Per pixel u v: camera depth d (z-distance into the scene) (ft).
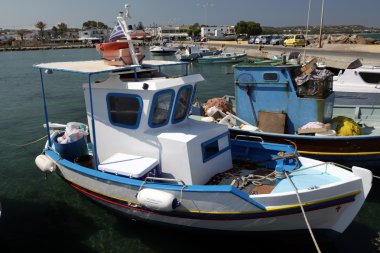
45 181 32.45
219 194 18.54
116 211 23.34
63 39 479.41
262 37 222.07
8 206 28.04
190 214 19.93
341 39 175.94
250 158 25.54
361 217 25.21
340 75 49.44
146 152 21.79
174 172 20.97
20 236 23.93
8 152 40.98
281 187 20.30
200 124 23.40
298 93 31.91
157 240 22.80
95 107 23.12
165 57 198.90
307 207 18.47
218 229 20.31
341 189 18.72
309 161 22.27
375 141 27.71
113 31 23.85
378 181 30.45
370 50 129.39
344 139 28.02
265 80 33.01
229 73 117.50
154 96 20.57
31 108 66.59
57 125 35.27
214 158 22.29
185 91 22.72
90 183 23.18
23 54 276.00
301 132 30.01
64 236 23.66
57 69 22.25
